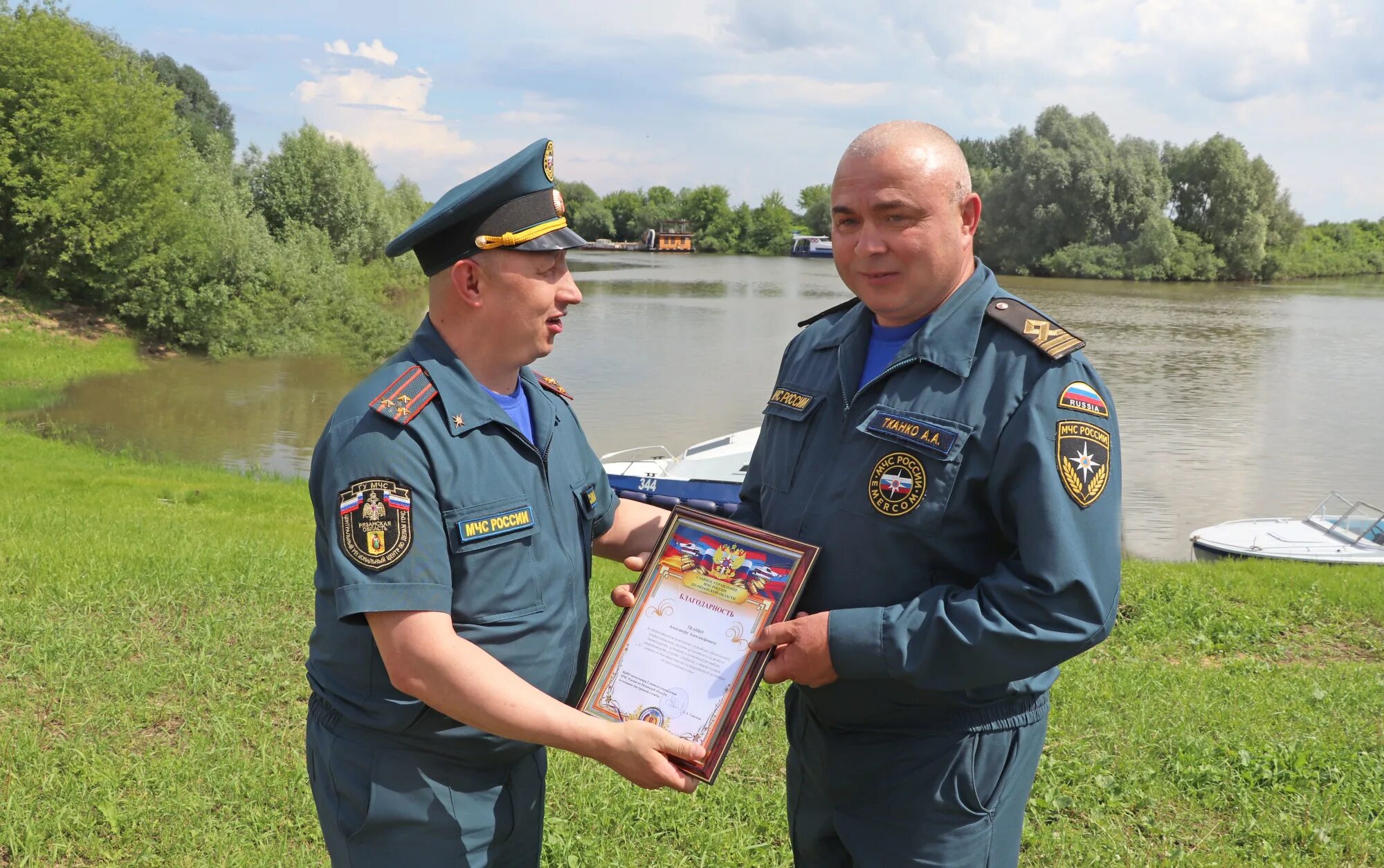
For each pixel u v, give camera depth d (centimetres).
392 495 204
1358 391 2747
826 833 249
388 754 216
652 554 238
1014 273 7450
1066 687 511
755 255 12888
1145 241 7119
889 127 222
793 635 215
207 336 3105
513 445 224
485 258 214
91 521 817
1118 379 2884
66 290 3088
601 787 380
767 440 257
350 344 3300
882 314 230
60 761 381
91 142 3084
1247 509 1662
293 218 4697
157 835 341
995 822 228
